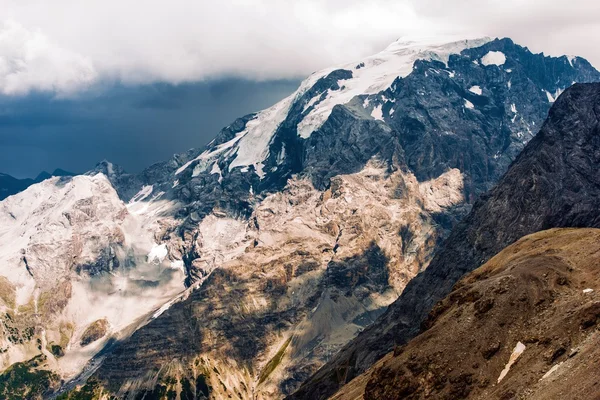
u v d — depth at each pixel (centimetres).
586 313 17125
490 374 17875
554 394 14762
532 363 17038
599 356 14838
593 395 13738
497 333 18650
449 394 18125
